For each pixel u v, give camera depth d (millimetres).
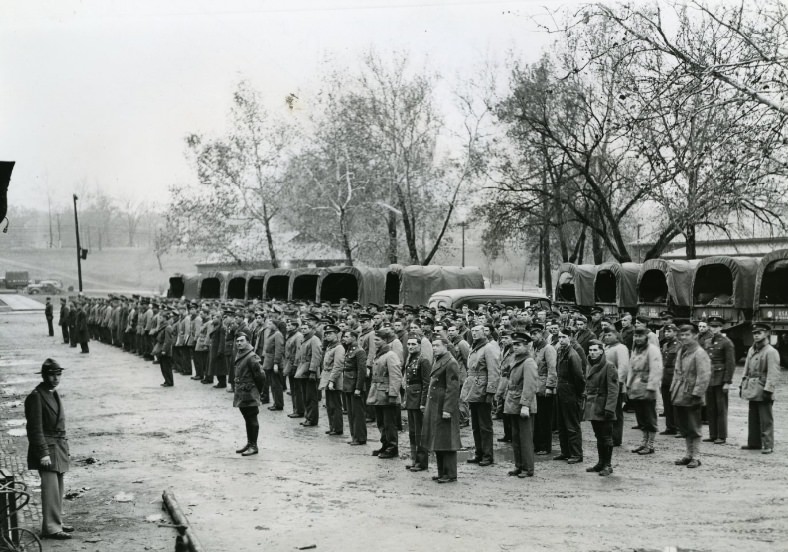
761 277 23406
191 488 10797
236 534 8547
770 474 10938
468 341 17562
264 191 47375
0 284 94875
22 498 10219
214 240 47969
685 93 10352
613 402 11039
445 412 10875
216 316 22391
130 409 18297
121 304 35188
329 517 9195
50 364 8773
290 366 17484
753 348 12688
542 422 13062
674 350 14289
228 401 19656
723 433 13430
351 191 41188
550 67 33094
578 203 40969
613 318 17469
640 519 8758
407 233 41562
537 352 13180
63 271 112938
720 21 10273
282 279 39312
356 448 13797
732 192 10852
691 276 26047
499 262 95438
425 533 8422
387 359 12992
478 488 10570
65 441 8938
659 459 12172
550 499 9844
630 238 50625
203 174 46469
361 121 40844
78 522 9234
